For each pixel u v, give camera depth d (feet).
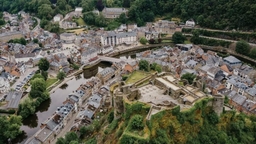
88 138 488.44
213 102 424.05
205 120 413.59
